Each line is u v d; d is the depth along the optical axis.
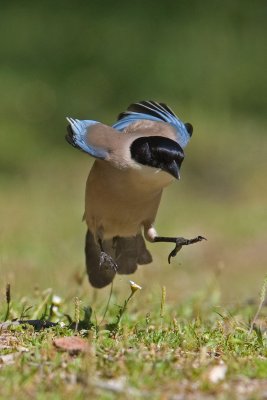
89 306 14.00
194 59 42.41
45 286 17.61
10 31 43.75
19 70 40.59
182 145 14.64
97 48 42.59
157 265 22.78
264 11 46.25
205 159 34.47
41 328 12.88
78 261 22.39
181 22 45.09
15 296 15.59
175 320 13.20
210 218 29.03
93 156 13.61
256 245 25.36
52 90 39.19
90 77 40.53
